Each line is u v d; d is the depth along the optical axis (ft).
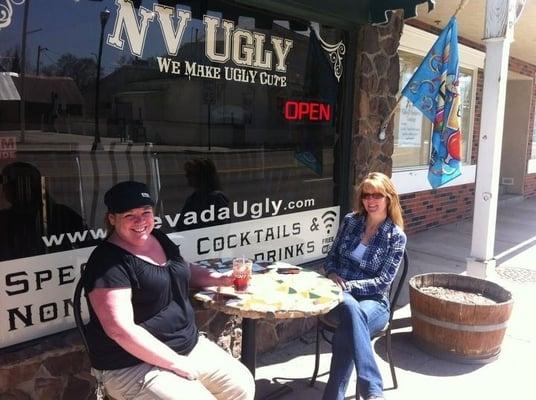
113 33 9.57
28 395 8.80
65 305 9.34
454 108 13.48
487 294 13.57
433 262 21.31
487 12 13.48
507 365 12.64
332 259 11.75
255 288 9.44
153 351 7.39
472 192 30.73
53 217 9.05
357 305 9.86
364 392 9.26
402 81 24.22
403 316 15.46
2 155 8.41
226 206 11.95
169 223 10.90
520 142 37.76
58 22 8.87
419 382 11.74
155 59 10.27
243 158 12.19
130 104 9.98
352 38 14.14
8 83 8.40
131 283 7.62
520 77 35.86
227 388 8.30
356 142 14.60
